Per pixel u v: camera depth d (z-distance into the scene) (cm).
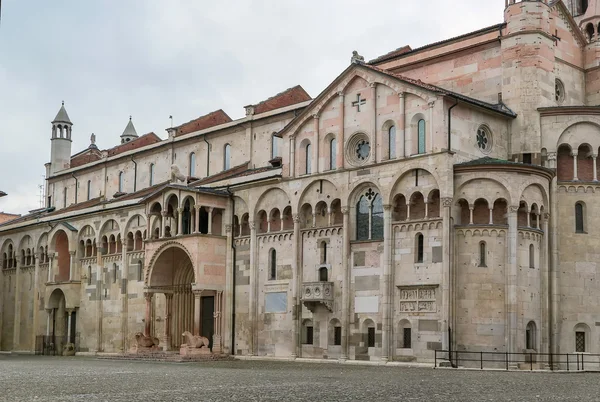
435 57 6794
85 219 8988
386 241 5941
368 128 6209
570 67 6619
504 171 5625
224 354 6988
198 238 7031
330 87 6481
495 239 5584
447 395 2877
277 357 6662
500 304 5528
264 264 6925
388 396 2822
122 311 8269
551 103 6284
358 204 6284
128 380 3812
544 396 2852
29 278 9875
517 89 6209
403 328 5834
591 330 5950
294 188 6700
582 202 6072
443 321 5531
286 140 6812
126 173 10056
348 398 2736
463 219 5700
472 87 6531
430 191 5769
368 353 6003
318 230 6500
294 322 6525
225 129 8481
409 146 5938
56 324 9250
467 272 5575
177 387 3297
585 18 6919
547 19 6303
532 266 5716
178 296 7669
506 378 3994
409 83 5947
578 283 5975
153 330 7919
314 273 6481
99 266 8688
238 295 7131
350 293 6178
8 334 10175
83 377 4106
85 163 11512
